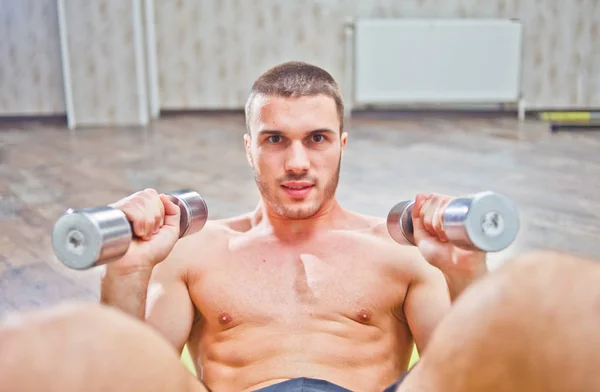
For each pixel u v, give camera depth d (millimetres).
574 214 3035
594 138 4871
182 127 5477
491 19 5801
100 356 645
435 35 5688
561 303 644
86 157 4359
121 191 3508
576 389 622
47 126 5629
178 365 734
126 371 660
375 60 5762
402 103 5988
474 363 690
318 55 6000
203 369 1191
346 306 1161
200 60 6043
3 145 4797
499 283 691
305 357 1127
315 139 1159
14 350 622
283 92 1145
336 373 1124
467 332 701
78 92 5520
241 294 1175
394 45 5730
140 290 1040
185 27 5980
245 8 5949
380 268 1187
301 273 1180
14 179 3801
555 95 5926
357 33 5727
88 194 3463
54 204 3291
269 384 1108
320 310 1156
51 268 2445
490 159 4191
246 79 6078
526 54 5867
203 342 1209
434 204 1066
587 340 620
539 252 709
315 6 5922
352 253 1195
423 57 5738
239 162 4160
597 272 654
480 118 5773
